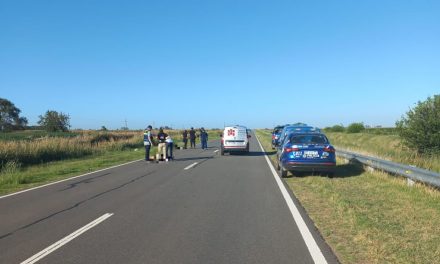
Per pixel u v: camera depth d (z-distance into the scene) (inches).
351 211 366.6
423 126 802.8
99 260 247.1
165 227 326.6
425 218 342.6
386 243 272.4
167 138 973.8
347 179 586.9
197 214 373.1
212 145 1758.1
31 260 248.2
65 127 2706.7
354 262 239.3
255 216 363.6
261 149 1412.4
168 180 606.2
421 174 474.3
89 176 668.7
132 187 539.5
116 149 1343.5
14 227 330.3
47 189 535.2
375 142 1373.0
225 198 454.0
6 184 585.6
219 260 246.4
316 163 595.8
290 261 243.6
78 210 394.6
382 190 485.1
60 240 290.7
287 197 457.1
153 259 248.5
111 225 334.0
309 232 306.5
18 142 970.7
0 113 3868.1
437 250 257.0
